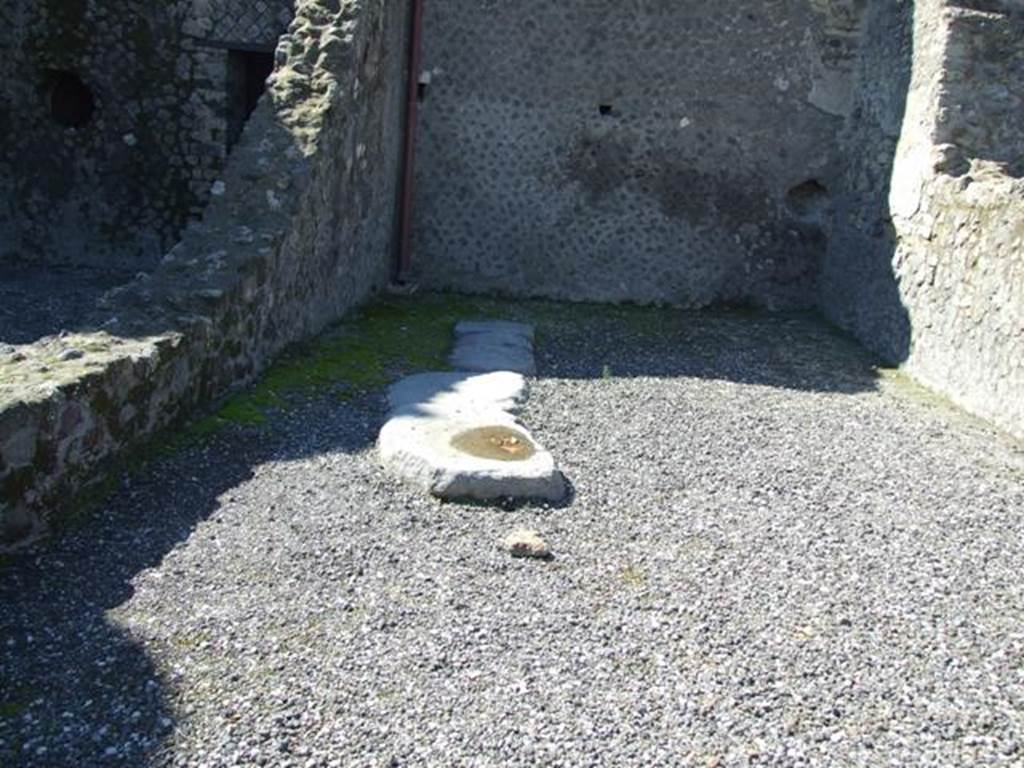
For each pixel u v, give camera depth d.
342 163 6.58
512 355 6.46
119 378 4.03
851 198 8.01
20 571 3.37
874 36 7.86
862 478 4.74
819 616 3.41
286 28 8.32
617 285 8.59
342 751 2.57
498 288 8.61
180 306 4.80
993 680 3.07
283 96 6.25
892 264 7.07
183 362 4.58
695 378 6.37
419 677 2.92
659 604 3.44
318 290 6.43
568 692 2.88
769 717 2.81
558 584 3.55
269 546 3.68
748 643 3.21
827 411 5.78
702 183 8.42
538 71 8.27
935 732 2.78
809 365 6.90
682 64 8.23
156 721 2.66
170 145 8.62
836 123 8.30
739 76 8.24
